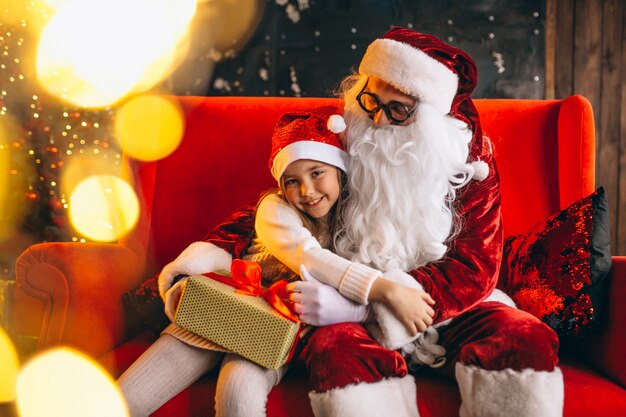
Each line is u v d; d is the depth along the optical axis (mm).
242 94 2887
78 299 1175
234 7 2855
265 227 1229
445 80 1189
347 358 965
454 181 1239
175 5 2738
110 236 2516
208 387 1062
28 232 2639
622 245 2748
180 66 2840
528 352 960
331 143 1216
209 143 1609
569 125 1512
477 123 1326
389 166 1212
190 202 1585
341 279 1096
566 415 975
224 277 1147
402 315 1045
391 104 1198
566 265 1162
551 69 2797
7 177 2605
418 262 1205
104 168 2650
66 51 2619
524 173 1550
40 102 2648
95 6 2613
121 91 2670
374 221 1201
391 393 960
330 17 2838
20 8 2615
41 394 1146
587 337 1182
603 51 2770
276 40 2871
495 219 1228
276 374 1043
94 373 1133
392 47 1181
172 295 1139
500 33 2799
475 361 976
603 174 2771
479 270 1142
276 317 1010
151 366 1053
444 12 2803
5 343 1654
